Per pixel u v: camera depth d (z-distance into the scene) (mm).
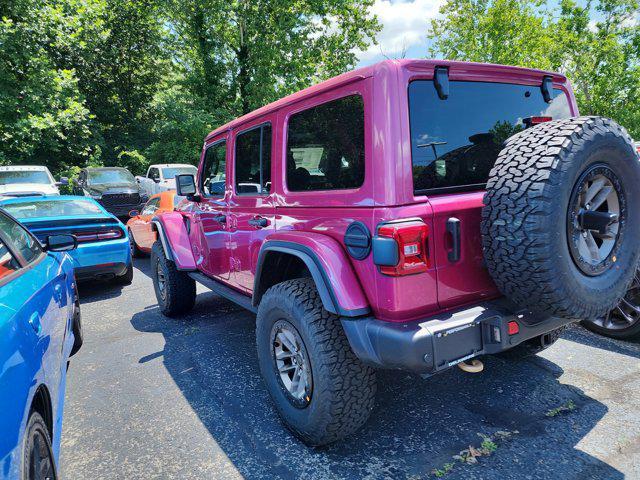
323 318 2316
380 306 2092
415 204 2041
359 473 2295
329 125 2400
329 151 2402
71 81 15039
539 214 1835
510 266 1954
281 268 2955
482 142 2395
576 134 1924
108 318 5375
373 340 2080
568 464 2254
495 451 2398
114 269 6320
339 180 2344
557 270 1878
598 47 27250
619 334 3652
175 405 3137
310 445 2547
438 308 2137
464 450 2426
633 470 2180
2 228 2432
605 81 27469
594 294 2037
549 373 3219
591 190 2037
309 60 20609
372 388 2344
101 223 6180
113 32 19766
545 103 2760
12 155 14398
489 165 2422
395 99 2049
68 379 3656
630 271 2201
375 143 2082
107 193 12906
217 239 3975
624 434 2461
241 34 19922
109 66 20312
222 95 20984
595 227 1961
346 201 2256
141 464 2486
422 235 1985
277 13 18953
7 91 13844
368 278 2145
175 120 19172
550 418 2674
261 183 3156
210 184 4203
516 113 2584
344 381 2262
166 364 3867
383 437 2598
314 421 2346
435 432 2613
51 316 2359
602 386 2994
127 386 3471
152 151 20094
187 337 4516
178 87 22875
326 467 2361
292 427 2564
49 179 12102
